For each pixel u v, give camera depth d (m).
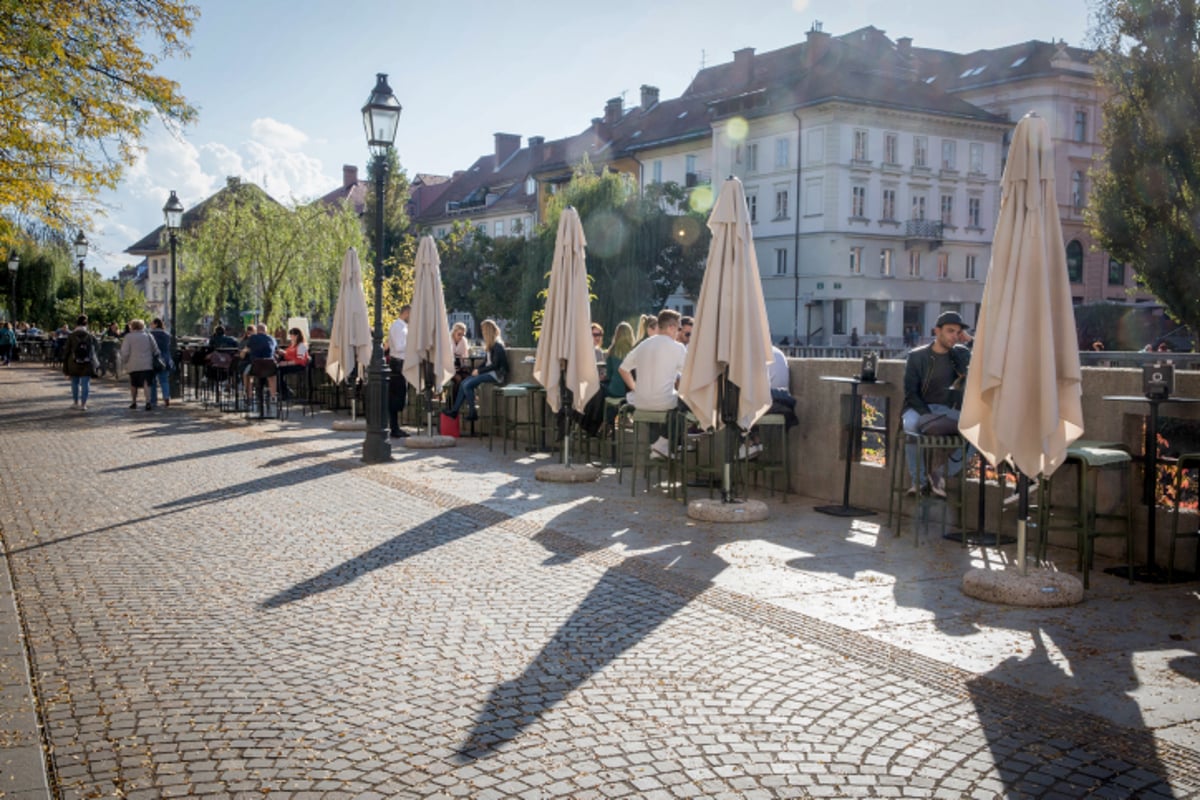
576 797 3.75
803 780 3.90
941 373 8.68
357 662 5.25
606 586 6.83
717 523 9.08
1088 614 6.15
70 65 14.77
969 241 66.44
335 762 4.04
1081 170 71.94
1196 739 4.27
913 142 63.59
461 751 4.15
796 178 62.47
